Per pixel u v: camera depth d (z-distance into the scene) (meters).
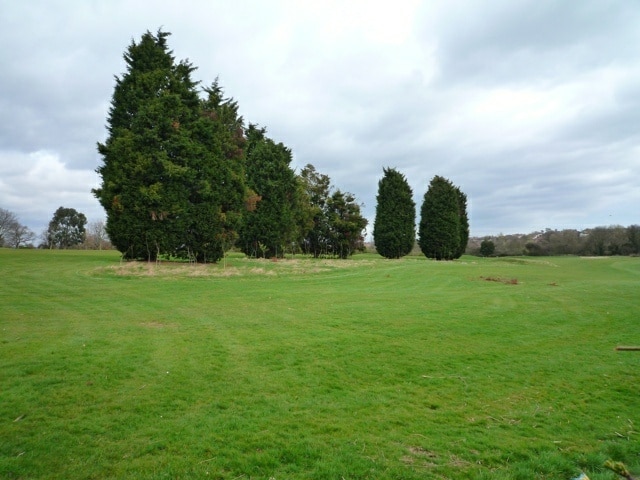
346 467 4.41
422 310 13.72
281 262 32.66
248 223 37.59
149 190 24.56
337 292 18.08
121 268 22.81
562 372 8.05
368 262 35.16
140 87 26.55
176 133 25.95
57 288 16.67
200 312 12.62
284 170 38.72
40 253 37.62
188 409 5.77
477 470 4.49
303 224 45.03
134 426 5.19
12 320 10.71
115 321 10.98
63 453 4.48
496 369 8.13
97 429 5.05
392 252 48.34
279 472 4.30
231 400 6.16
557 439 5.35
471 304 15.18
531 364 8.50
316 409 5.98
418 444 5.05
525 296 17.50
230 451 4.65
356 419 5.71
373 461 4.58
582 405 6.52
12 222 70.81
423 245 49.91
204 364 7.67
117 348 8.39
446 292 18.67
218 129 31.22
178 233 26.75
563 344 10.13
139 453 4.55
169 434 5.01
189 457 4.50
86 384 6.46
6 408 5.52
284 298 15.91
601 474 4.45
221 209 29.66
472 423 5.76
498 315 13.21
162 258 30.95
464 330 11.13
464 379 7.54
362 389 6.89
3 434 4.83
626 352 9.48
